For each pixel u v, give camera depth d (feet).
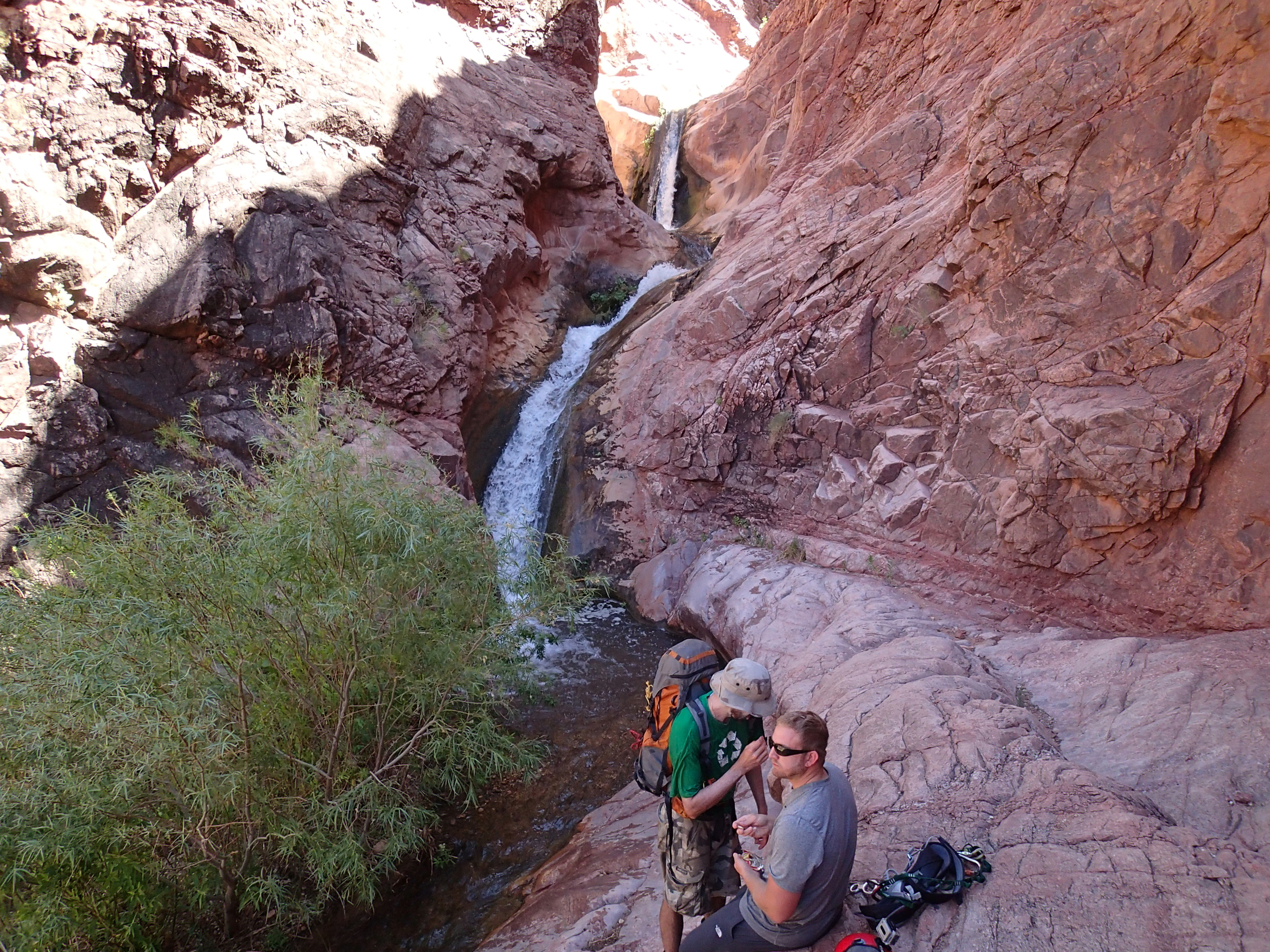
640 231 66.28
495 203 50.93
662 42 115.75
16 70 31.68
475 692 21.93
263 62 38.58
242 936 18.47
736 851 11.77
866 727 17.79
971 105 39.52
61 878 15.80
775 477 39.01
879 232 38.73
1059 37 30.07
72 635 15.55
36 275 30.99
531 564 23.91
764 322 42.42
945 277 32.99
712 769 10.80
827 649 25.02
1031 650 23.70
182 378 33.99
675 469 42.52
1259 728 15.55
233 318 34.60
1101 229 26.99
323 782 19.27
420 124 47.57
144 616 15.80
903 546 31.68
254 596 17.10
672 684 11.30
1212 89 24.14
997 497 28.63
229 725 17.51
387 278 41.78
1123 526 24.62
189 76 35.40
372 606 18.37
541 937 16.37
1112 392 25.68
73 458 31.04
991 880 11.69
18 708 15.08
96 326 32.48
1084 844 12.12
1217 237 24.11
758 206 58.59
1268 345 22.24
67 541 18.11
